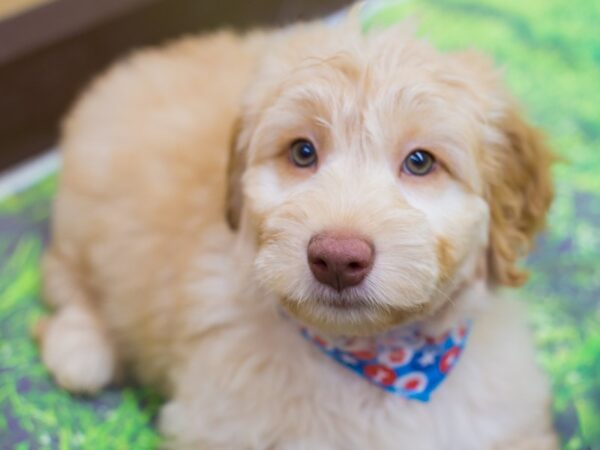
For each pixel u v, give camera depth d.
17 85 0.77
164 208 0.53
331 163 0.41
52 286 0.62
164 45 0.82
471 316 0.46
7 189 0.72
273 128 0.42
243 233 0.45
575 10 0.87
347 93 0.40
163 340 0.53
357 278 0.37
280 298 0.40
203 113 0.56
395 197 0.39
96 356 0.58
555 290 0.62
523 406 0.49
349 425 0.47
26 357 0.60
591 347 0.58
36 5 0.78
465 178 0.41
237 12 0.88
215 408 0.48
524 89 0.78
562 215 0.67
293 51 0.44
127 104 0.59
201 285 0.49
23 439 0.55
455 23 0.85
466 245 0.41
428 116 0.40
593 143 0.73
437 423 0.48
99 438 0.55
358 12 0.49
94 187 0.57
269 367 0.47
